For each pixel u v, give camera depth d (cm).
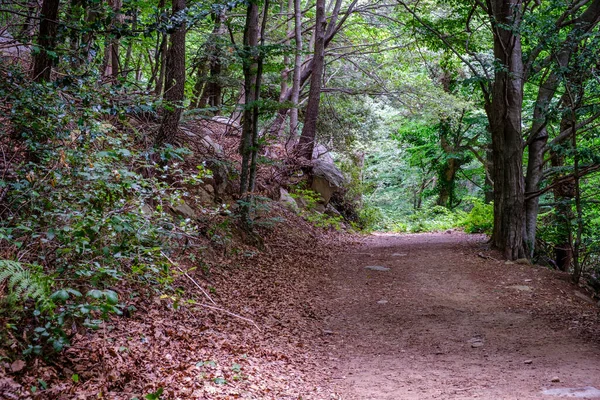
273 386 515
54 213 501
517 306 972
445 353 711
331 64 2516
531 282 1123
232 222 1118
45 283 404
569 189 1536
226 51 1541
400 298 1019
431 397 520
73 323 473
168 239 676
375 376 610
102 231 537
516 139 1320
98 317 516
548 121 1307
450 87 2255
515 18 1196
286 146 1733
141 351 495
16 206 523
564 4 1190
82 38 731
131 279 577
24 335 411
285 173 1691
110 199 562
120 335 516
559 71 1135
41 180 512
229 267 952
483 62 1384
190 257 766
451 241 1673
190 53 1788
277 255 1179
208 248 932
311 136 1866
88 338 478
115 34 696
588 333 798
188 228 660
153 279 603
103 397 394
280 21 2272
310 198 1812
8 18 781
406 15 2088
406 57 2277
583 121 1323
